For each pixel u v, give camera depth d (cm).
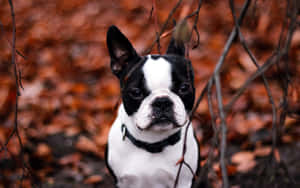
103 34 713
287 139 379
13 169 366
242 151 385
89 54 652
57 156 402
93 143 414
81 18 795
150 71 218
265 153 363
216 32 626
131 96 223
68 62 631
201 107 423
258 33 527
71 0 900
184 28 122
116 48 238
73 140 428
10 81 519
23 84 542
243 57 495
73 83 561
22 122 446
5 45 630
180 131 242
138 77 220
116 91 525
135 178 248
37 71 598
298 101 192
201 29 634
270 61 179
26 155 390
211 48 581
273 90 462
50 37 729
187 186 250
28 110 480
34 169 378
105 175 372
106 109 482
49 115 475
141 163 244
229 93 468
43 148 396
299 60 502
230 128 402
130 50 235
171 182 250
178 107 215
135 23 698
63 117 472
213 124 150
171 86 218
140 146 242
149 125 215
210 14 662
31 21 826
